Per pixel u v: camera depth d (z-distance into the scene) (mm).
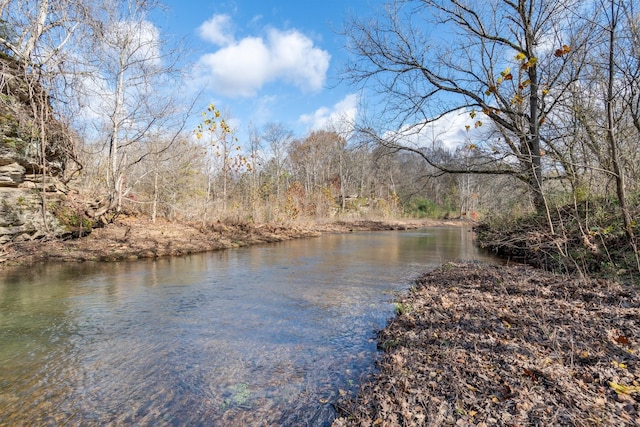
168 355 4262
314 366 3941
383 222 34281
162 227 16906
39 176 11195
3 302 6504
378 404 2947
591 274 6617
